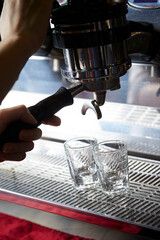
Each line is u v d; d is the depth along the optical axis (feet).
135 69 2.91
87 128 3.42
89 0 1.99
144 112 3.05
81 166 2.72
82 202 2.62
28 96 3.64
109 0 2.15
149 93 2.95
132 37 2.50
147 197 2.57
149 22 2.58
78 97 3.34
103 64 2.11
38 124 2.25
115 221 2.40
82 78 2.16
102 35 2.02
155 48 2.64
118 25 2.05
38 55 3.26
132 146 3.19
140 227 2.31
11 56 1.73
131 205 2.52
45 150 3.34
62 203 2.63
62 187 2.81
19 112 2.16
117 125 3.25
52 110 2.24
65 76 2.24
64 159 3.17
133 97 3.05
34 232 2.48
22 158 2.40
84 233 2.39
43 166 3.10
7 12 1.84
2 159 2.39
